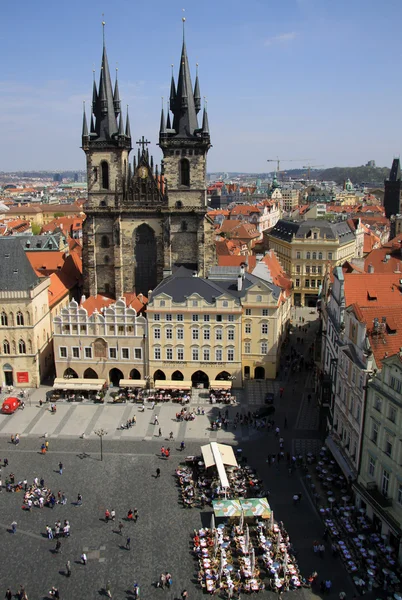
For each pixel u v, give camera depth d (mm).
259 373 132500
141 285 155500
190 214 148250
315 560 71312
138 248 153250
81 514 82375
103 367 130750
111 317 127812
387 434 72500
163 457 98750
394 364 70500
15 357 129000
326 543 74688
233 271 145125
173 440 104625
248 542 71875
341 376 90938
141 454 99938
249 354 130500
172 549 74438
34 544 75812
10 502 85750
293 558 70688
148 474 93312
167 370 129000
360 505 80125
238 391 126500
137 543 75688
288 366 140750
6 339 127938
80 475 93125
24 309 126500
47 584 68312
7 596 65375
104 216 150500
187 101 144625
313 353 149500
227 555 71625
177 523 80062
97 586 67875
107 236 152000
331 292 108875
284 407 118000
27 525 79938
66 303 158000
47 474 93500
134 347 128875
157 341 127625
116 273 152250
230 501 78188
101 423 112125
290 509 82500
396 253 159875
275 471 93062
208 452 91062
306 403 120000
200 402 121625
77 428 110062
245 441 103812
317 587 66875
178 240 150875
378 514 72938
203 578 68375
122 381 124750
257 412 112812
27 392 128000
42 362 134500
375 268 144500
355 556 71062
